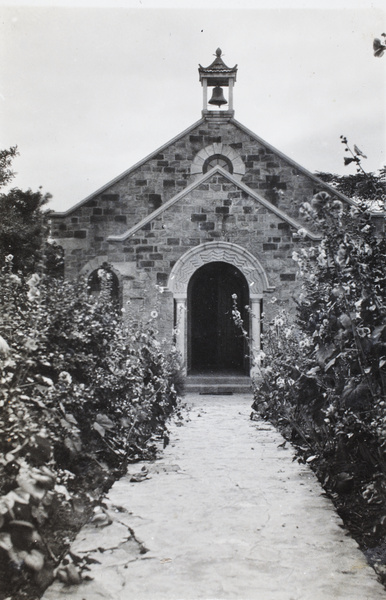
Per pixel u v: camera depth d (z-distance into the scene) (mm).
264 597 3572
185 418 10898
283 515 5141
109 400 6582
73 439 4562
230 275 19344
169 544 4449
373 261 5398
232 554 4266
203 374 16531
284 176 17562
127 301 14734
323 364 5379
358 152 5316
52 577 3666
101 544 4430
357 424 5340
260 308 15109
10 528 3285
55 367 5281
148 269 14961
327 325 5582
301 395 6797
